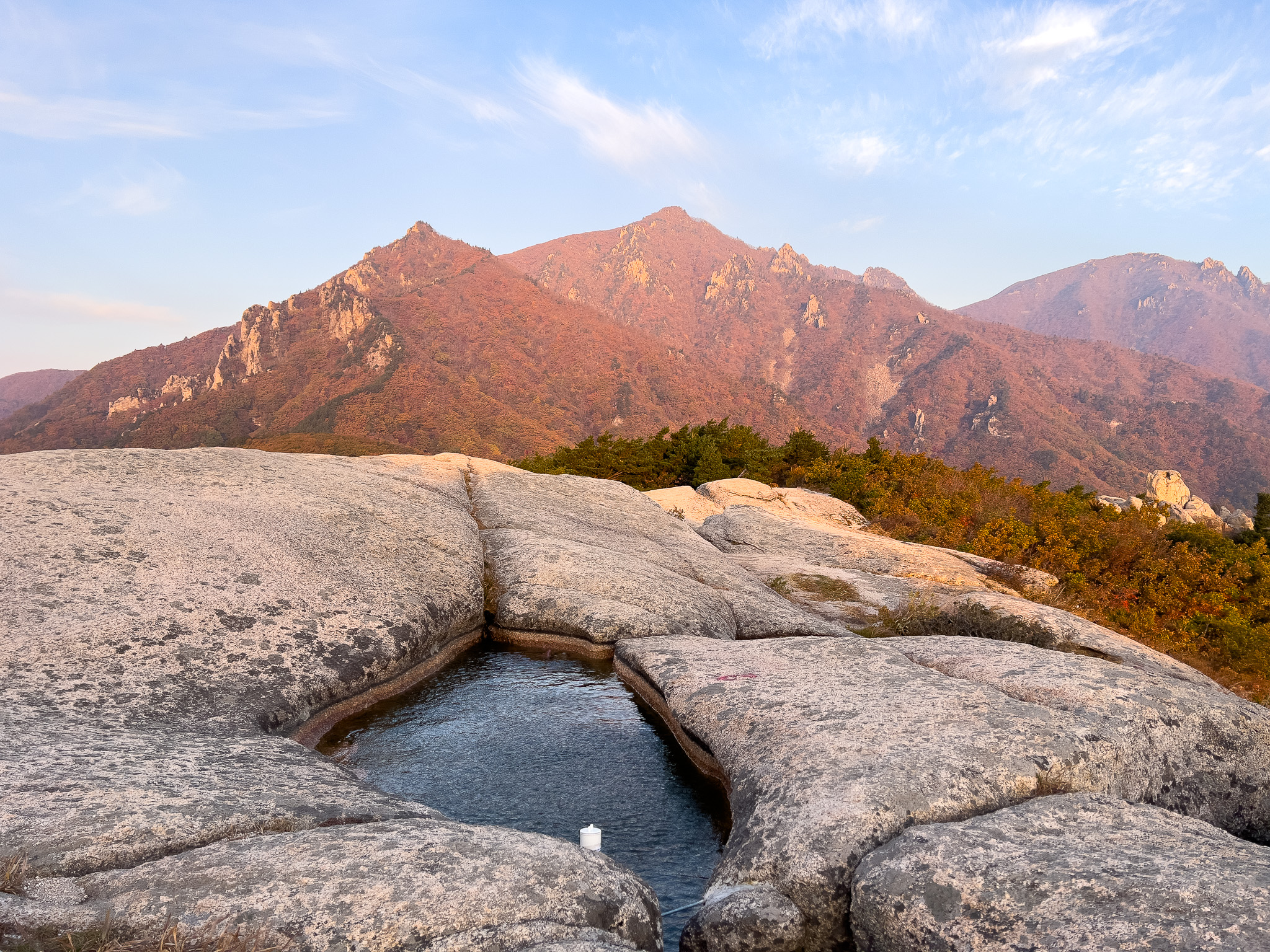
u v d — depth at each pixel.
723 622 13.16
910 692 7.56
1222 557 39.47
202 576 9.08
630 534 18.19
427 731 8.40
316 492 12.98
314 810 5.10
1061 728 6.59
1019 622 12.94
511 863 4.38
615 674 10.46
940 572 22.19
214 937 3.52
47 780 4.86
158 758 5.62
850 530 27.17
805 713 7.25
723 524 24.78
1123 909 3.82
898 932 4.29
